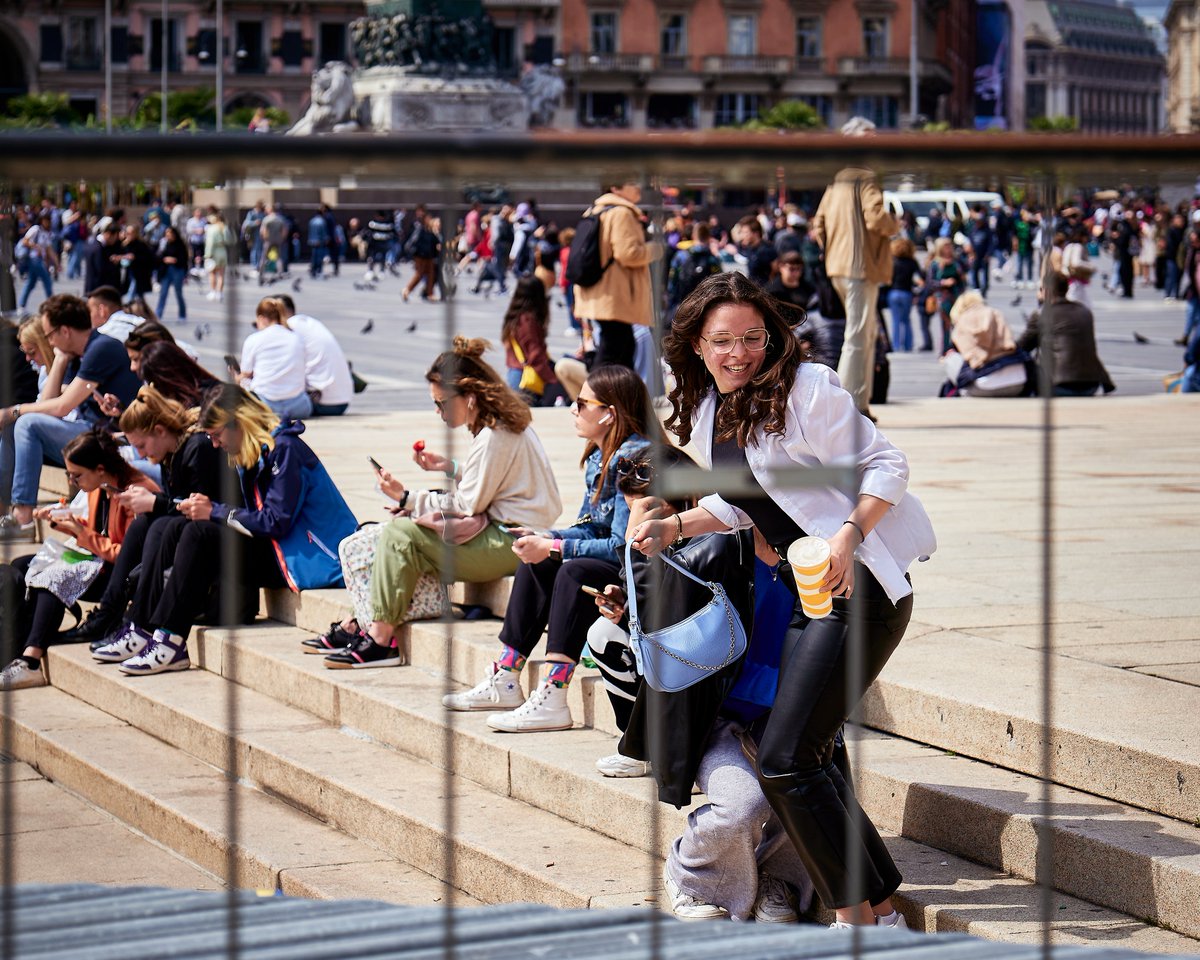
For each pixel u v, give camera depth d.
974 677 5.57
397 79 50.44
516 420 7.28
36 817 7.11
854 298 12.64
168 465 8.55
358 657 7.43
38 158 2.29
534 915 4.43
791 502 4.28
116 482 8.88
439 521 7.30
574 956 4.05
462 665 7.04
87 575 8.83
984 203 43.34
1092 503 9.59
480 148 2.42
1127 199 41.53
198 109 76.06
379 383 19.66
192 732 7.38
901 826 5.05
